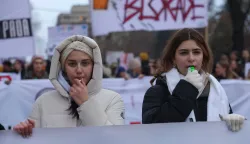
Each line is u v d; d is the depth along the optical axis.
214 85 4.93
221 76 12.32
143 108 4.93
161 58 5.12
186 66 4.88
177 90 4.70
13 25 10.70
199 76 4.76
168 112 4.68
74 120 4.90
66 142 4.62
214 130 4.64
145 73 14.35
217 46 32.28
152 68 13.07
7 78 12.27
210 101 4.83
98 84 4.97
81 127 4.63
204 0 11.44
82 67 4.93
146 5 11.30
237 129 4.62
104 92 5.04
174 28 11.40
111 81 9.95
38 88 9.58
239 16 25.28
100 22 11.23
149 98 4.91
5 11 10.71
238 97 9.87
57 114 4.90
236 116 4.64
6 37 10.68
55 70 5.02
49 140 4.61
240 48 25.22
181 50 4.90
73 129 4.63
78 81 4.80
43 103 4.96
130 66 12.89
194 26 11.44
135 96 9.95
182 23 11.41
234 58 15.97
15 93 9.51
